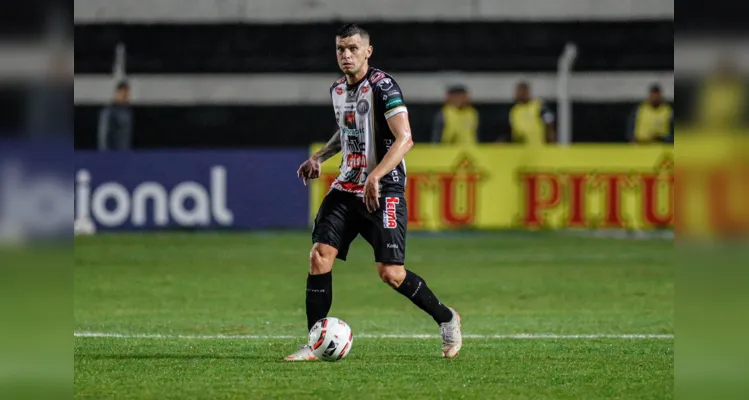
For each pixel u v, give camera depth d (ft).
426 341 94.84
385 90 77.41
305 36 259.19
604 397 69.92
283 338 96.94
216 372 77.97
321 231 80.28
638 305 124.47
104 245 179.83
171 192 194.80
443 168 190.29
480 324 108.78
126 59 256.11
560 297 130.93
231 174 195.21
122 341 94.94
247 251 173.06
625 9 256.73
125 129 218.38
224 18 259.80
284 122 256.52
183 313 116.88
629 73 254.68
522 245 182.19
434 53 257.55
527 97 211.82
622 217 189.78
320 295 80.69
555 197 189.98
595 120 252.21
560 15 257.96
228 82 256.93
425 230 191.83
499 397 69.41
